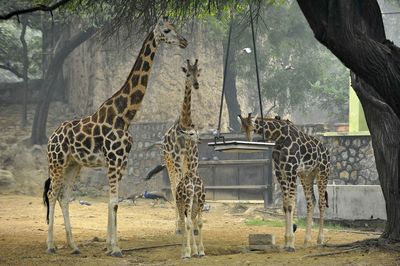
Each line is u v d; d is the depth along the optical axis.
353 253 12.36
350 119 25.91
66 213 13.40
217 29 33.44
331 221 20.14
